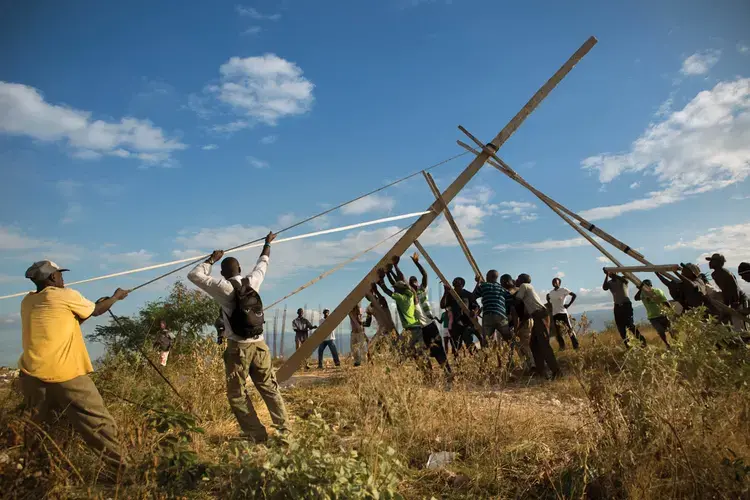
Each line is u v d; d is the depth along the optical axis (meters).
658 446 3.60
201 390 6.43
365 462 3.91
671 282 7.96
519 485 4.11
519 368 9.49
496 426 4.96
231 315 5.34
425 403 5.82
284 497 3.18
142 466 3.84
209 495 3.82
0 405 4.43
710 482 3.39
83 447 4.27
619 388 4.24
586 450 3.91
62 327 4.16
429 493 4.11
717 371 4.29
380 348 7.14
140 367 7.01
